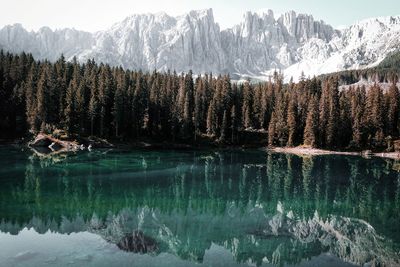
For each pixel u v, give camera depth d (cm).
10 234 3186
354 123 12694
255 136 13712
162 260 2734
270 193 5362
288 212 4328
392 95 13288
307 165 8588
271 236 3441
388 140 12500
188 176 6581
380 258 2953
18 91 11781
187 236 3350
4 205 4106
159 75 15350
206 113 13900
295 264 2791
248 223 3844
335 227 3766
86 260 2648
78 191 4969
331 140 12575
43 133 10712
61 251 2817
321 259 2903
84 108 11438
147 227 3553
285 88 16900
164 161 8525
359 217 4175
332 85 14112
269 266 2741
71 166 7056
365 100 14125
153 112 12738
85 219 3722
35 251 2803
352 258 2945
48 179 5684
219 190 5481
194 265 2681
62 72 13575
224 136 13038
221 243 3197
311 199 5028
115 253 2822
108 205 4328
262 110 14238
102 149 10606
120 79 12825
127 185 5550
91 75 12800
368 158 10750
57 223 3547
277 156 10494
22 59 14225
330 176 7006
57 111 11619
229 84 14562
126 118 12031
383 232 3631
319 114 13062
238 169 7644
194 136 12975
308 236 3462
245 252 2995
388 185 6178
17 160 7588
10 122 11619
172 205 4500
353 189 5781
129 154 9650
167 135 12862
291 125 12850
